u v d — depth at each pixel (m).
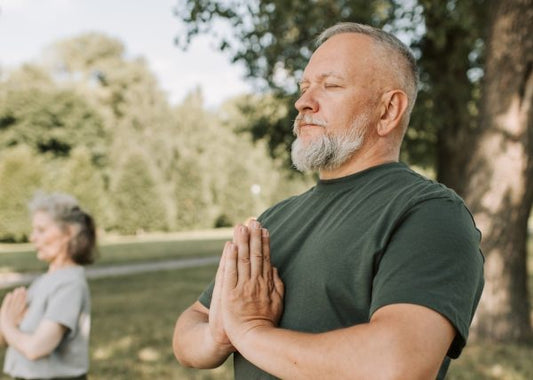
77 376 2.43
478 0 7.31
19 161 29.55
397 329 0.99
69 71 47.56
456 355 1.07
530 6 5.65
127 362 5.70
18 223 29.17
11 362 2.46
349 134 1.36
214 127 41.53
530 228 31.28
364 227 1.19
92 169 31.84
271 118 10.62
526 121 5.83
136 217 34.62
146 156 35.53
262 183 40.78
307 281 1.23
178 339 1.53
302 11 7.41
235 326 1.20
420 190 1.18
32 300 2.46
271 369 1.11
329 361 1.02
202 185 38.69
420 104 8.67
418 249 1.07
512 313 6.09
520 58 5.72
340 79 1.38
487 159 6.01
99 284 12.39
